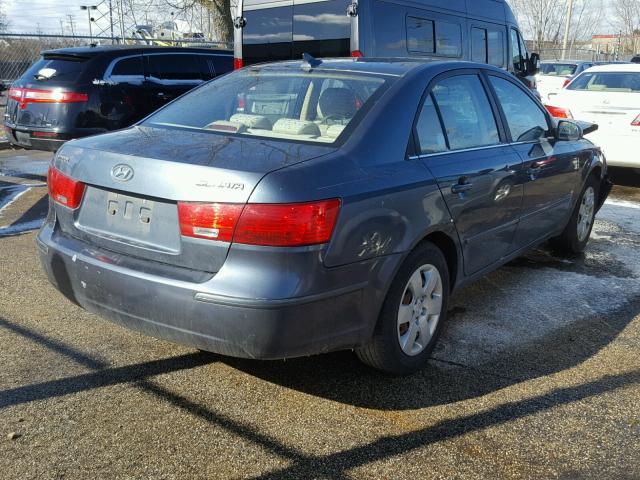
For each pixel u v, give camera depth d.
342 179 2.97
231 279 2.78
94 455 2.82
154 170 2.97
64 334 3.96
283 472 2.74
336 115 3.47
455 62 4.15
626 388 3.51
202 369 3.59
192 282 2.85
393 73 3.75
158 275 2.93
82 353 3.72
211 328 2.84
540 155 4.71
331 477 2.71
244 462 2.80
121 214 3.12
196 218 2.83
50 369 3.53
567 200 5.35
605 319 4.48
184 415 3.14
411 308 3.48
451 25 9.58
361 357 3.43
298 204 2.77
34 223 6.49
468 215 3.81
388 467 2.79
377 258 3.10
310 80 3.83
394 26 8.45
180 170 2.90
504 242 4.39
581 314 4.56
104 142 3.35
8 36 13.48
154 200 3.00
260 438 2.98
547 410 3.27
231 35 18.56
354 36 8.02
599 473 2.79
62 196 3.39
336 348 3.07
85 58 7.76
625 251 6.14
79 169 3.27
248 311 2.75
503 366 3.73
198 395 3.32
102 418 3.09
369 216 3.03
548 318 4.47
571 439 3.03
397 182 3.22
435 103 3.78
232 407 3.23
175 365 3.62
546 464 2.84
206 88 4.18
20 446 2.86
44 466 2.74
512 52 11.56
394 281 3.29
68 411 3.14
